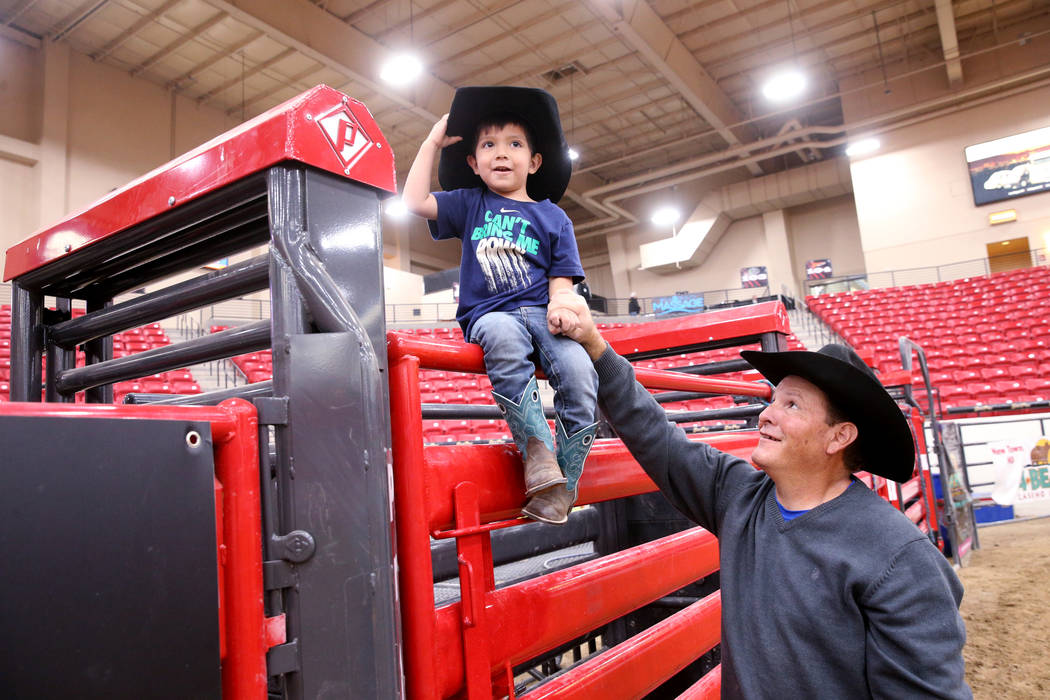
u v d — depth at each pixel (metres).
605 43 16.00
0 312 12.42
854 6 15.87
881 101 19.31
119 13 13.72
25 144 14.07
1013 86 17.94
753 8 15.55
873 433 1.31
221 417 0.83
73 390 1.47
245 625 0.83
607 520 2.78
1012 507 8.88
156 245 1.30
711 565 2.19
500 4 14.36
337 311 0.96
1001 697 3.50
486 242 1.42
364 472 0.95
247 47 14.96
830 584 1.22
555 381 1.33
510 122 1.48
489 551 1.26
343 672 0.90
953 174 18.64
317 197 1.00
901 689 1.11
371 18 14.57
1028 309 15.13
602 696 1.50
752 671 1.29
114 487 0.70
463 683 1.16
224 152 1.03
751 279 22.73
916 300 17.48
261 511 0.90
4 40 14.21
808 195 21.97
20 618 0.61
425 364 1.18
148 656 0.70
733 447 2.43
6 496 0.62
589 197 21.81
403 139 19.33
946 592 1.14
